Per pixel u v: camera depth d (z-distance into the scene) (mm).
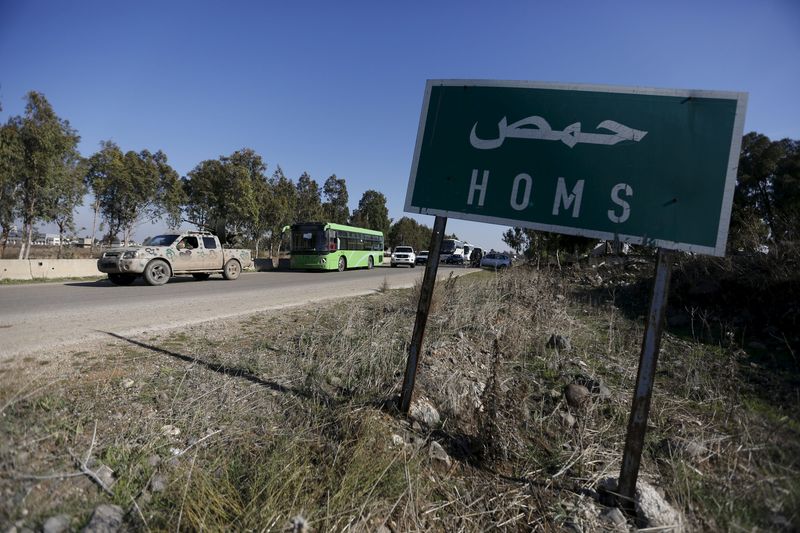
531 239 17297
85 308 8211
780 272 6336
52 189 21969
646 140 2781
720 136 2613
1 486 2107
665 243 2637
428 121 3488
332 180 55844
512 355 5242
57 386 3330
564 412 3842
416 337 3393
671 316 7121
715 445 3254
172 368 3986
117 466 2418
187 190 34438
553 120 3059
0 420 2549
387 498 2539
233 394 3455
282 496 2404
